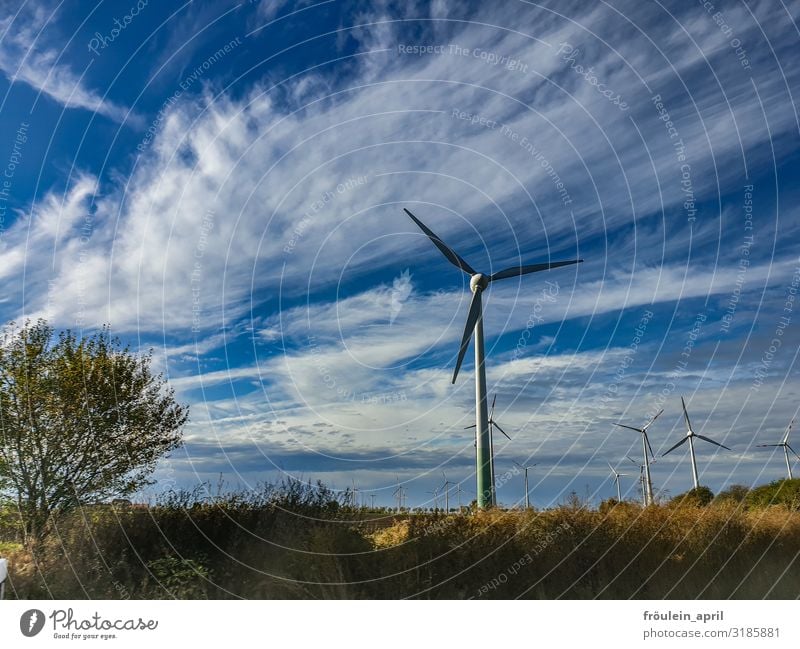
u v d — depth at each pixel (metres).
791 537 11.96
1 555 9.32
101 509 10.39
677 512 12.12
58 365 11.05
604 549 10.40
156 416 11.70
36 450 10.52
